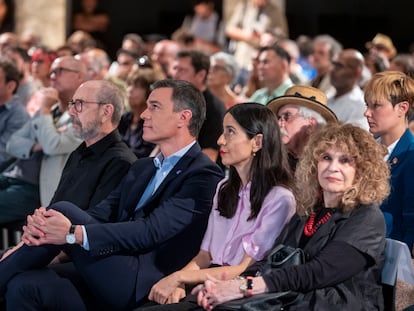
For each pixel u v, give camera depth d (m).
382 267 3.56
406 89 4.20
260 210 3.87
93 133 4.59
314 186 3.64
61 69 5.63
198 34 10.93
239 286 3.46
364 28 13.43
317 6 13.45
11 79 6.07
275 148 3.89
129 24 13.87
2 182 5.74
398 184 4.18
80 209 4.17
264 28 10.12
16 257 4.01
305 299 3.43
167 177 4.16
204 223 4.14
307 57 9.90
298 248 3.56
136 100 6.00
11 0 12.07
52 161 5.54
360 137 3.53
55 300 3.97
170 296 3.82
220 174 4.20
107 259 3.99
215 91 7.24
